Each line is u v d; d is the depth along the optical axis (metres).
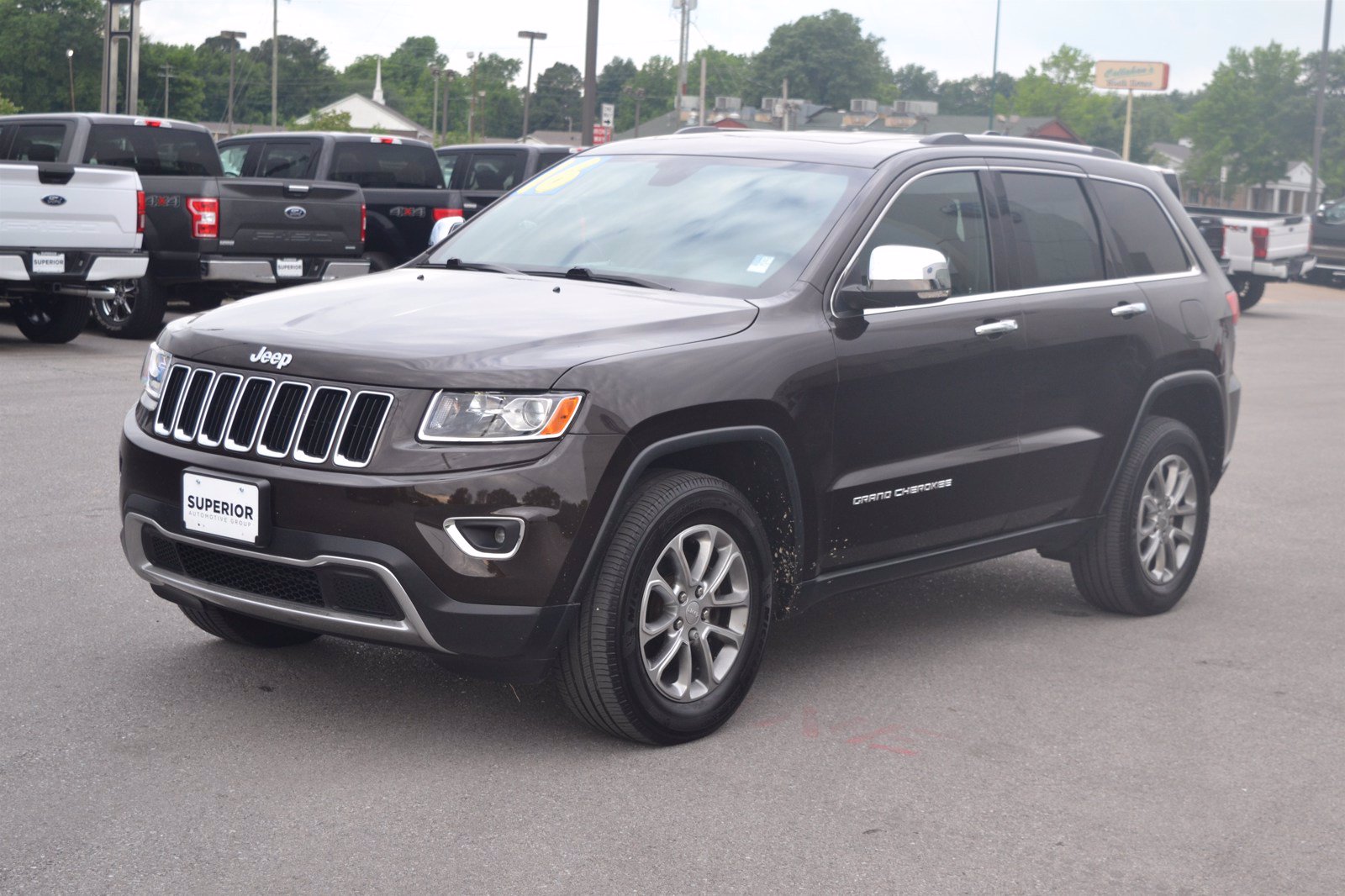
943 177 5.23
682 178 5.29
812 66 140.00
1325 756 4.46
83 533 6.52
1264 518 8.21
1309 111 94.94
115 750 4.08
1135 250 6.04
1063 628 5.84
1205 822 3.91
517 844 3.58
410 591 3.82
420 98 151.62
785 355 4.44
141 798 3.76
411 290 4.63
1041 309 5.38
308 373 3.99
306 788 3.88
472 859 3.49
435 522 3.81
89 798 3.75
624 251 4.98
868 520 4.81
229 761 4.04
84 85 99.75
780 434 4.45
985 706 4.80
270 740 4.21
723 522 4.31
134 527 4.35
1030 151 5.70
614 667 4.06
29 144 13.90
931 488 4.98
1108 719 4.73
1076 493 5.66
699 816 3.80
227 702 4.50
